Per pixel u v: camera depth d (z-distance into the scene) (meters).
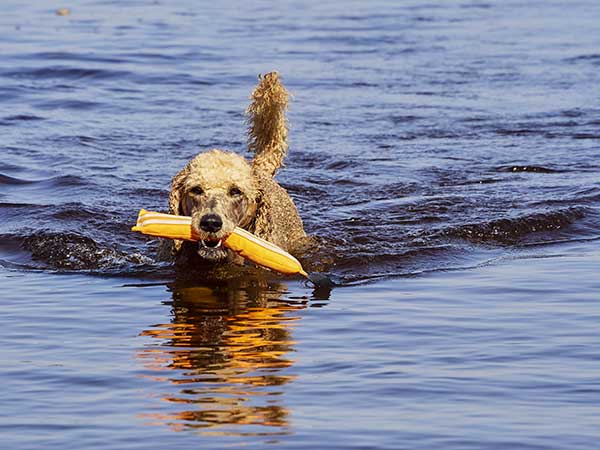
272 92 43.06
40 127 60.78
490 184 50.31
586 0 119.62
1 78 74.00
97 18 106.00
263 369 27.09
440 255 39.72
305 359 27.86
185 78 75.81
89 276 37.12
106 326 30.94
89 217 44.25
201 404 24.67
